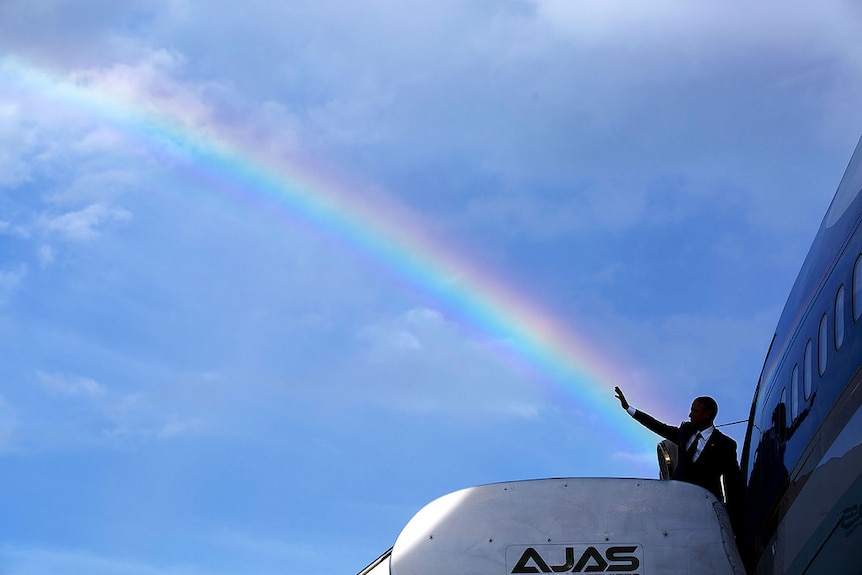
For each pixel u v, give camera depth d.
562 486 10.60
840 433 8.69
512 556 10.28
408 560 10.45
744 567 10.16
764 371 12.16
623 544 10.19
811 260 10.82
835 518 8.61
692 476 11.98
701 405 12.20
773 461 10.59
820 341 9.63
